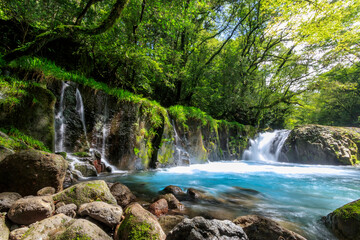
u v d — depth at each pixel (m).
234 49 14.91
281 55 17.58
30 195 2.51
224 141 12.05
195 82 11.59
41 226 1.69
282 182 5.77
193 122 9.42
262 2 13.55
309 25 13.27
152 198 3.45
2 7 4.92
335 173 7.84
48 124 4.28
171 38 9.55
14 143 3.36
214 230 1.65
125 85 8.51
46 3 5.36
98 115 5.81
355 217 2.20
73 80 5.52
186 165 8.13
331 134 11.91
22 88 4.12
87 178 4.46
